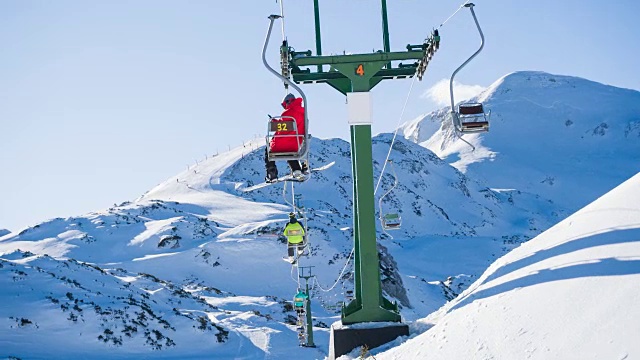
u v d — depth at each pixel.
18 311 49.38
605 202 8.62
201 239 104.00
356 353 11.67
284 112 10.68
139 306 54.81
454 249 127.12
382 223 12.68
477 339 7.30
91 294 55.06
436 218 196.00
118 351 47.81
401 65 13.08
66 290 54.47
